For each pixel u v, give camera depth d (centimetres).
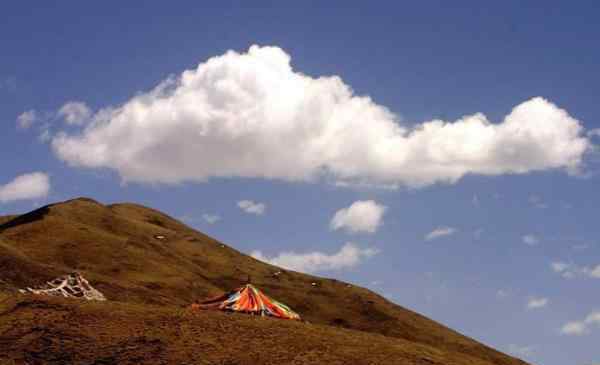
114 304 5444
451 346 13212
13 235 11700
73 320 5047
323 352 4869
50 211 13325
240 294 5894
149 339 4834
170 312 5356
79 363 4512
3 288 7569
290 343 4962
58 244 11662
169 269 12438
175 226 17788
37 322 4994
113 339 4809
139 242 13625
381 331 13300
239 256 16638
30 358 4559
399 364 4834
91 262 11350
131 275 11375
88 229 12738
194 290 11694
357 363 4756
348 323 13488
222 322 5244
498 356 13300
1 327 4922
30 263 8925
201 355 4659
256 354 4731
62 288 6406
